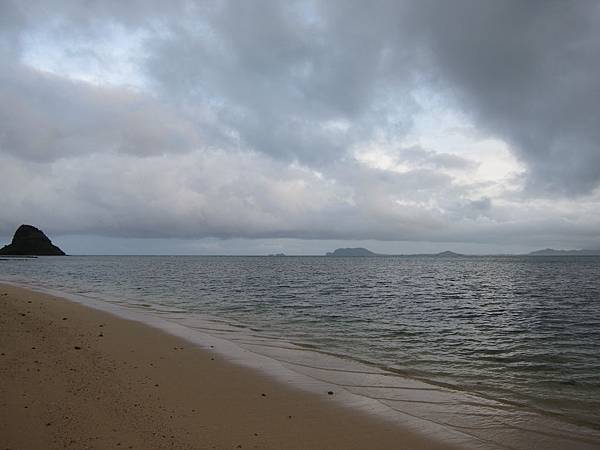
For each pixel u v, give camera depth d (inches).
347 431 292.4
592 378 452.4
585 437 294.4
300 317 885.8
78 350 463.8
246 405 334.6
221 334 657.6
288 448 260.5
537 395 392.2
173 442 257.4
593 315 929.5
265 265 4746.6
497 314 948.6
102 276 2443.4
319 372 448.5
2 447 232.4
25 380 343.6
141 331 630.5
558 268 3784.5
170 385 371.6
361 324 804.0
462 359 536.7
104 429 267.6
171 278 2287.2
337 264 5265.8
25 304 809.5
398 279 2271.2
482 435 293.9
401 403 356.5
